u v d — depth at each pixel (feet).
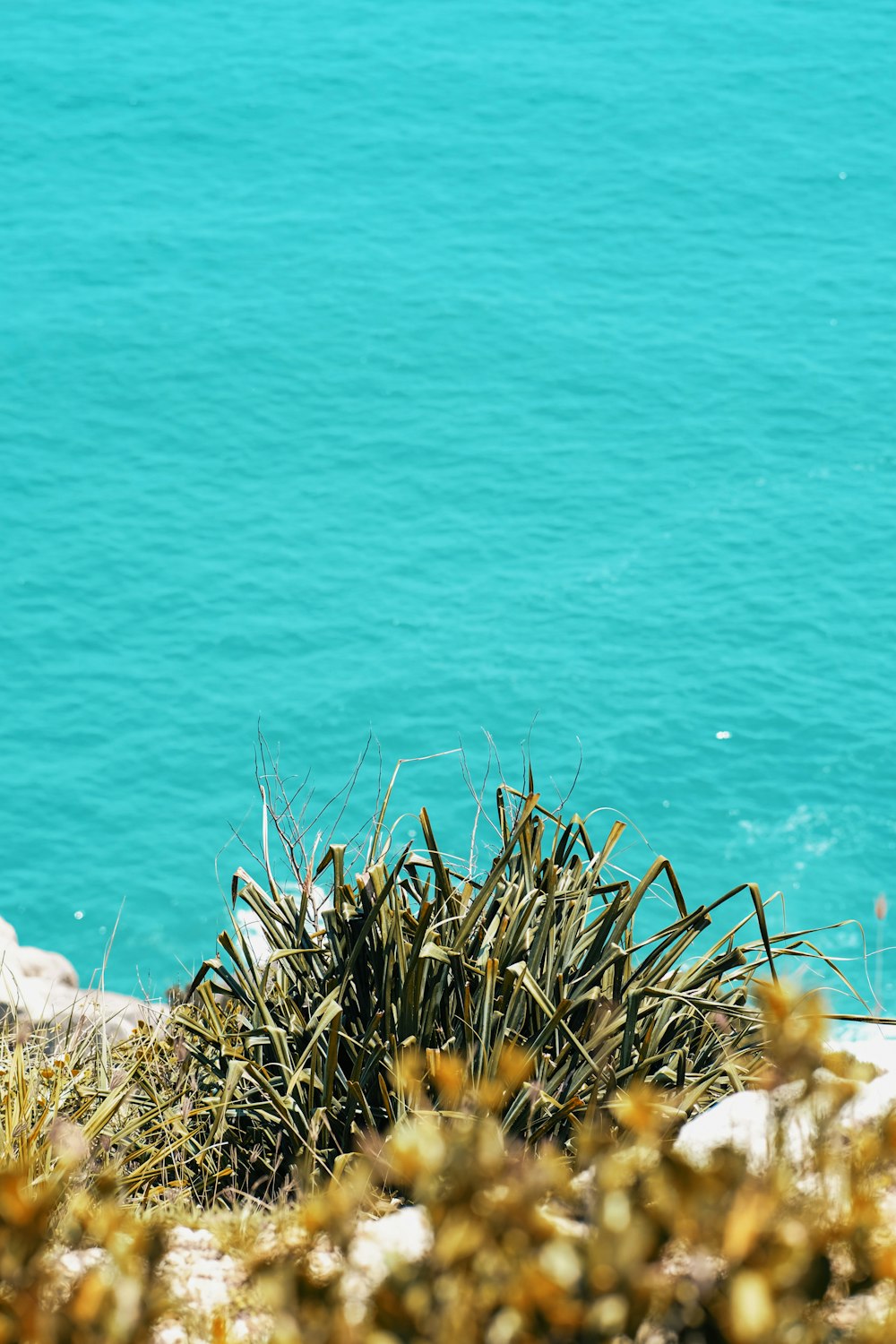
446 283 137.90
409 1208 12.08
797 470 117.50
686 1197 7.18
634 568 107.76
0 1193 7.67
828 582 106.42
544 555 109.40
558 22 176.35
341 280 137.80
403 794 89.86
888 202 149.69
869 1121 10.53
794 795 90.43
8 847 86.22
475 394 125.49
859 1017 14.48
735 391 125.59
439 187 151.43
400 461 118.52
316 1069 14.28
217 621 103.55
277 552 109.60
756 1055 14.47
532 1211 7.15
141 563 108.06
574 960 14.80
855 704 96.73
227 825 88.38
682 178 152.66
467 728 95.30
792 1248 7.07
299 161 154.51
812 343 131.13
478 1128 7.70
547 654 100.63
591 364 128.57
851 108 162.20
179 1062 15.89
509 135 158.61
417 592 106.01
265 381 126.00
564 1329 6.66
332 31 173.68
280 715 96.07
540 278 139.03
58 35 171.73
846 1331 7.79
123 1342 7.41
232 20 175.22
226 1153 14.37
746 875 85.35
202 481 116.16
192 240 142.31
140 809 89.30
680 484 116.06
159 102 162.09
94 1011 18.52
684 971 15.08
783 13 176.76
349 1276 8.91
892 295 137.18
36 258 139.13
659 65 168.96
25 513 112.37
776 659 100.22
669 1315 6.89
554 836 15.47
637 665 99.76
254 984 15.23
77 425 120.88
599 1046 14.12
